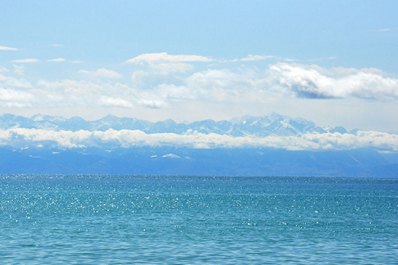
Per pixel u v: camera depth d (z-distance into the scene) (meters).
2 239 91.88
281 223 124.00
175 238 96.12
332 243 92.19
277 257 78.19
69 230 105.38
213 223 122.31
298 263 73.88
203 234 102.06
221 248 85.75
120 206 174.12
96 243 89.12
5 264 71.06
